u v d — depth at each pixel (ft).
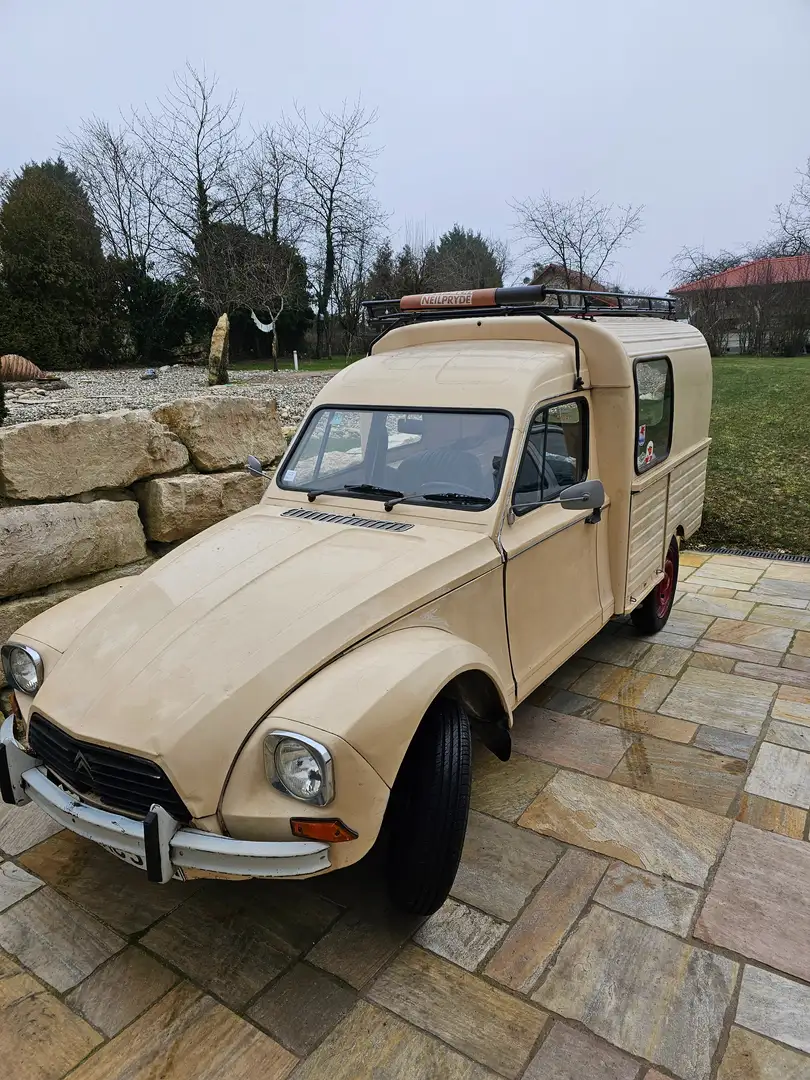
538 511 12.67
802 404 50.06
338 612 9.39
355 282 139.85
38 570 14.92
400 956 9.25
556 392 13.07
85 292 109.40
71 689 9.16
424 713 8.98
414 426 12.91
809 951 9.15
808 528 28.25
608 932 9.52
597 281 103.91
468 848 11.16
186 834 7.97
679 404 17.83
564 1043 8.04
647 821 11.71
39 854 11.32
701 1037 8.07
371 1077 7.72
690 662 17.54
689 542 28.12
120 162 128.77
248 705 8.34
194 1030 8.29
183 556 11.55
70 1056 8.02
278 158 129.08
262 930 9.73
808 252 102.68
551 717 15.08
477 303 14.89
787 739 14.06
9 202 106.63
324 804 7.80
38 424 15.14
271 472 20.15
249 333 137.39
